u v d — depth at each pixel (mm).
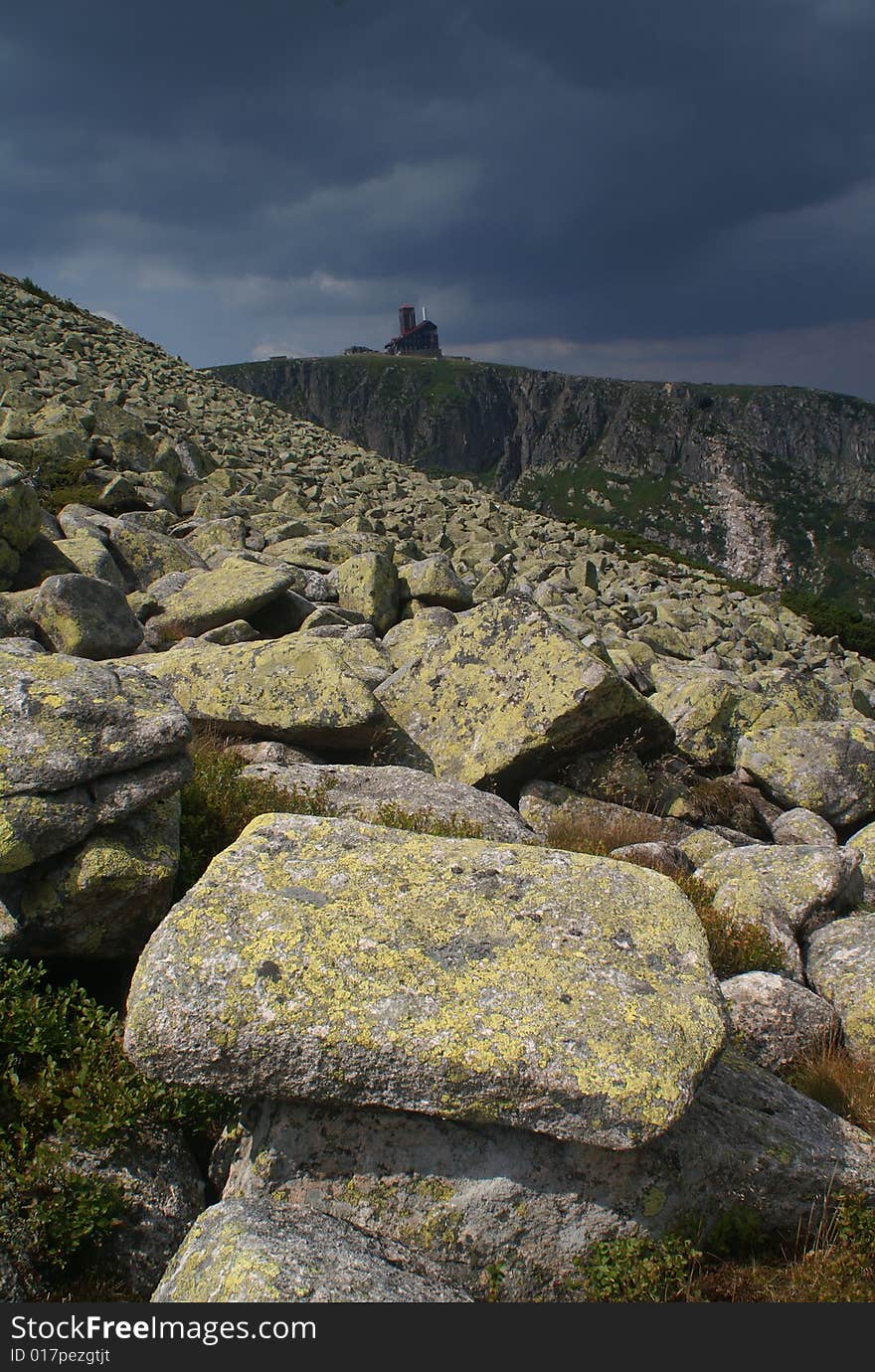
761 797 14477
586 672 12852
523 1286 5598
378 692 14562
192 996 5605
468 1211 5598
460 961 6008
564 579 30578
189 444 32375
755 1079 7023
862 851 11820
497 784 12977
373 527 30094
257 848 6961
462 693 13727
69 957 7270
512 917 6438
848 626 39938
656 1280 5586
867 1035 7996
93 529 20094
